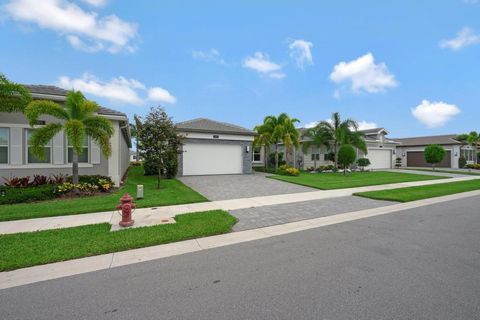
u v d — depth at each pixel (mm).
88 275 3584
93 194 9875
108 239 4918
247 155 19766
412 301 2854
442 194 10930
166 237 5051
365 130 31156
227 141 19125
